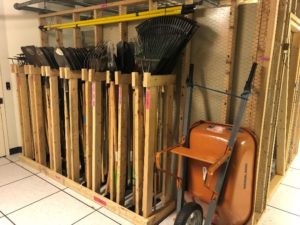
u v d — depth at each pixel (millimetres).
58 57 2492
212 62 1995
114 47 2195
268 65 1707
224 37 1905
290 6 1954
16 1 3344
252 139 1729
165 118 2145
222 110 1975
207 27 1977
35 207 2346
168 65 1960
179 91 2184
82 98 2664
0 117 3453
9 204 2391
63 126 2945
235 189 1663
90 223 2125
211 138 1703
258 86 1765
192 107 2174
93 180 2484
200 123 1963
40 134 3047
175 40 1851
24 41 3486
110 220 2168
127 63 2129
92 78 2229
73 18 2809
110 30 2594
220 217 1765
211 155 1631
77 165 2719
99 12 2584
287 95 2766
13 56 3428
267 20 1667
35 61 2848
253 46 1769
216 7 1910
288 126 2979
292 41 2707
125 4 2279
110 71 2113
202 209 1763
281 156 2965
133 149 2242
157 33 1935
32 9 3271
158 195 2373
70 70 2441
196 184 1822
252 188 1843
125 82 2090
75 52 2412
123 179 2295
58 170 2910
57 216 2215
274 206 2451
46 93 2799
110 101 2213
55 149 2842
